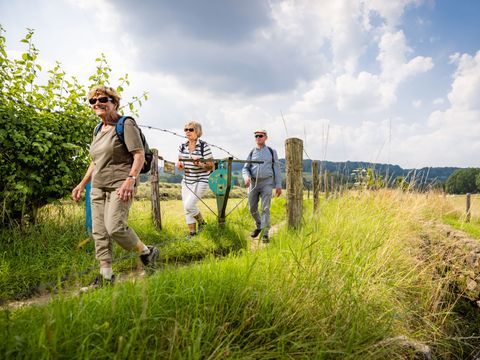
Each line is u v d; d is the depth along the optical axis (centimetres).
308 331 227
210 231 594
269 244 380
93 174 352
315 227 404
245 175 632
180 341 191
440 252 461
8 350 154
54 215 548
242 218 701
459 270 429
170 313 211
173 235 621
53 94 581
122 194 329
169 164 595
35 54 565
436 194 739
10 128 487
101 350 165
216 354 188
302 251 301
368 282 300
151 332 194
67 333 173
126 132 335
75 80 607
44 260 418
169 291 237
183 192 613
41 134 511
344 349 221
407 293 364
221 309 221
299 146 510
